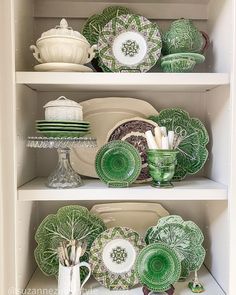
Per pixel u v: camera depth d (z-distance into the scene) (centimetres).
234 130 86
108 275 97
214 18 104
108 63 96
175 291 95
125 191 88
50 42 86
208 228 109
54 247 99
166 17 112
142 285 94
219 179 99
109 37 97
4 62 81
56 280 100
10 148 82
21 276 90
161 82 87
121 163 94
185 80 87
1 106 82
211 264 105
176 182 101
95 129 109
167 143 91
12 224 83
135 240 100
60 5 110
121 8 107
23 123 94
